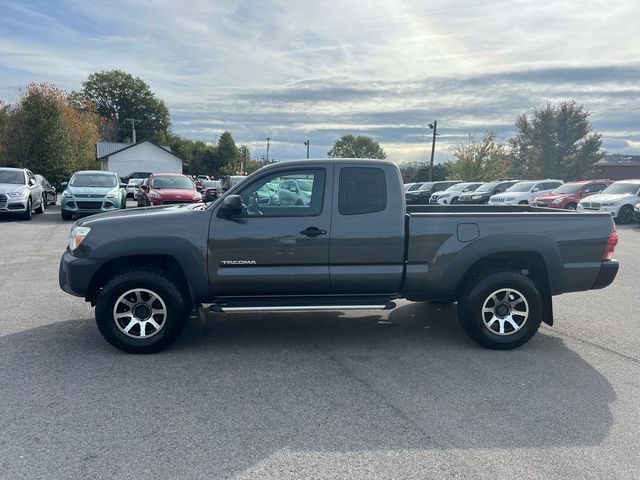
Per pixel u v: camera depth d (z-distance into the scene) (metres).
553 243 5.09
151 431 3.43
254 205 5.01
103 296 4.80
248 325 5.95
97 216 5.27
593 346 5.27
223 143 85.88
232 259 4.91
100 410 3.73
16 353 4.89
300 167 5.04
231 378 4.36
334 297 5.16
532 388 4.20
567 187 22.89
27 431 3.41
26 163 31.77
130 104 92.06
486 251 5.04
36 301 6.76
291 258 4.95
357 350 5.11
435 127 45.50
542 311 5.20
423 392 4.11
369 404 3.88
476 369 4.61
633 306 6.91
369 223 4.98
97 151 64.12
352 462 3.09
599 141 47.50
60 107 33.25
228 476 2.93
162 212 5.05
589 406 3.87
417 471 2.99
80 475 2.92
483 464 3.07
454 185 34.34
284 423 3.57
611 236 5.20
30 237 12.62
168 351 5.02
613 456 3.17
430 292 5.16
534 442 3.34
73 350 5.00
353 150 102.56
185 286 5.16
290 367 4.63
